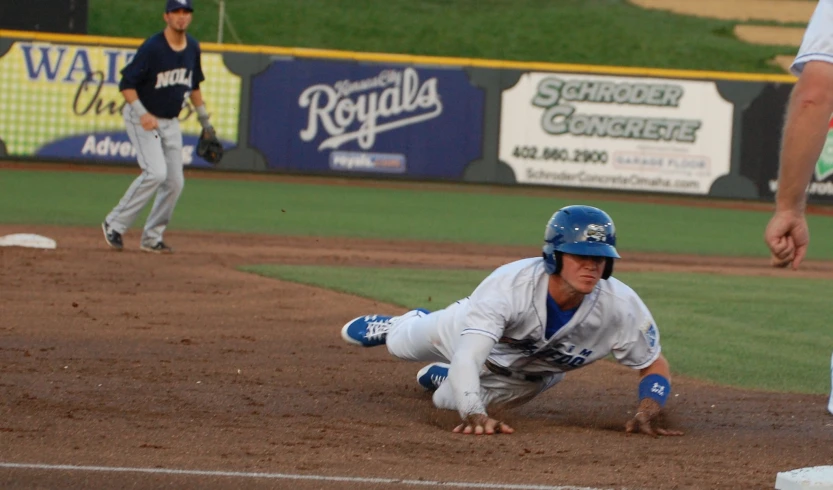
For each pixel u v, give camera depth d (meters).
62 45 75.06
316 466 13.02
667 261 46.56
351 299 30.41
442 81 77.00
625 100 76.31
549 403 18.53
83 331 23.81
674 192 76.75
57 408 15.88
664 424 16.80
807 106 12.80
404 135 77.31
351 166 77.56
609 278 15.73
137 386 17.97
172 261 37.19
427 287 33.62
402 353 18.16
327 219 57.41
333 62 76.81
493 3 117.31
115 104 75.62
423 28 111.38
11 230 45.16
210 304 28.72
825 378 21.81
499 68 76.75
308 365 21.16
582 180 77.12
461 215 62.88
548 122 76.94
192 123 76.56
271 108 76.69
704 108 76.12
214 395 17.58
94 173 74.19
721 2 119.31
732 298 34.16
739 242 56.25
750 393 20.06
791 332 27.75
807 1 120.06
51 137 75.50
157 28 104.44
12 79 74.88
